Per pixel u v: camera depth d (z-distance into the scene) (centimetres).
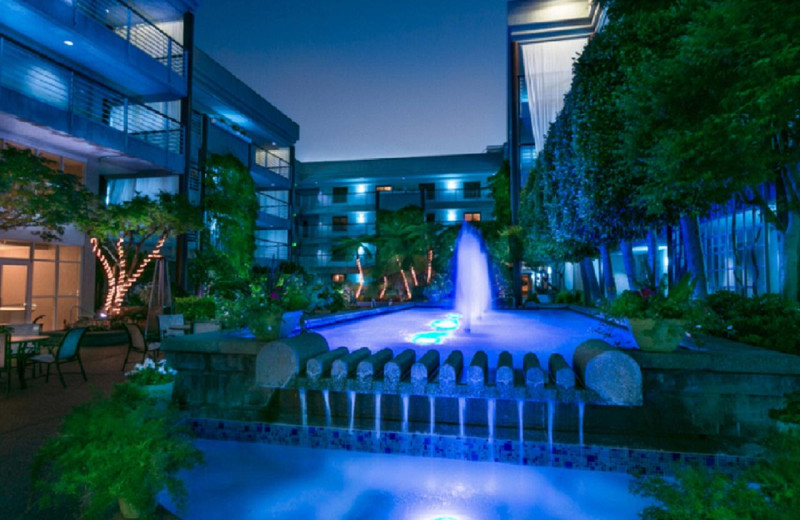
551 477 363
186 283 1875
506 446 387
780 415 319
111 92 1465
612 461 371
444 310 1688
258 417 444
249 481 361
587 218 990
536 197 1766
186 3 1817
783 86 396
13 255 1348
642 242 1792
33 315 1408
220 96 2609
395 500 333
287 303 507
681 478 236
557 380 387
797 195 581
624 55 810
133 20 1823
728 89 454
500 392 389
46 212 1042
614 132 869
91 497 289
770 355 375
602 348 396
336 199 4344
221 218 2200
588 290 1834
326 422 426
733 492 212
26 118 1129
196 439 442
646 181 635
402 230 3297
